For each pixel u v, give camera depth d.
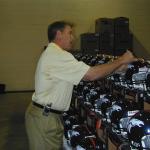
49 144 2.91
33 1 9.91
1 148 4.97
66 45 2.92
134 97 2.89
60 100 2.85
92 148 3.29
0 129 5.95
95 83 3.93
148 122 1.99
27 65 10.02
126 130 2.26
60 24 2.90
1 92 9.74
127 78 2.80
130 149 2.08
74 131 3.56
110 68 2.65
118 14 10.42
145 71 2.71
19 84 10.01
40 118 2.88
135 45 10.58
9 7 9.81
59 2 10.09
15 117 6.76
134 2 10.48
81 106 3.95
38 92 2.88
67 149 3.54
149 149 1.93
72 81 2.77
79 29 10.23
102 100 3.08
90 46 9.00
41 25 10.02
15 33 9.90
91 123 3.60
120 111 2.49
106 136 2.85
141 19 10.56
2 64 9.89
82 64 2.74
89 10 10.24
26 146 5.04
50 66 2.81
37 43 10.03
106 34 9.13
